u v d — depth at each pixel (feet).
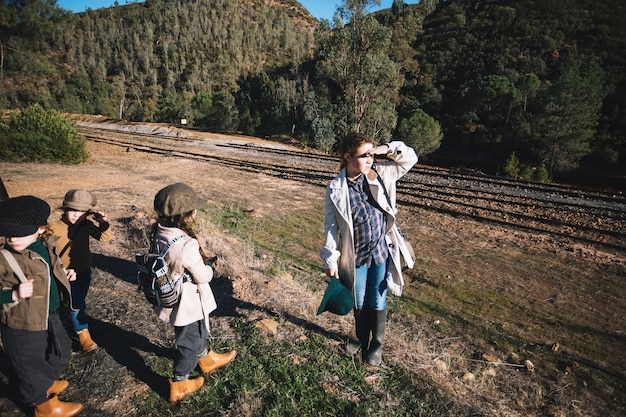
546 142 150.51
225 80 368.48
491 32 305.73
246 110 181.16
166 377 10.07
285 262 22.18
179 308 8.28
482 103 215.10
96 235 10.89
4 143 49.24
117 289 14.90
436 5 405.80
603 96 158.61
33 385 7.89
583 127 144.97
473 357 14.51
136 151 70.95
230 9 611.06
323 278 20.58
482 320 17.56
